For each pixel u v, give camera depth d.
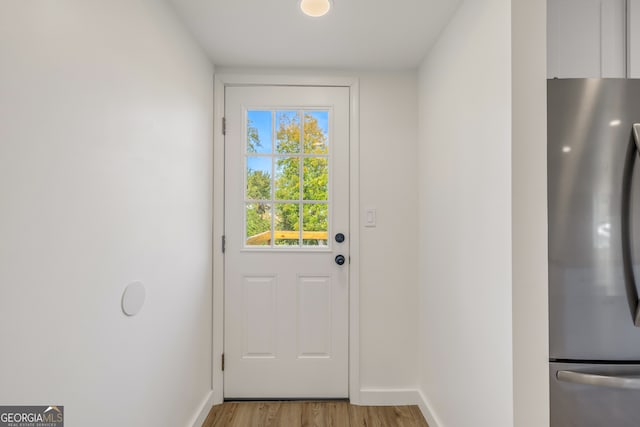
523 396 1.04
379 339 2.01
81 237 0.88
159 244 1.30
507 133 1.07
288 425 1.77
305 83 2.01
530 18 1.04
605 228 1.04
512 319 1.05
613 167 1.04
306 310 2.03
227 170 2.01
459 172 1.43
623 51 1.25
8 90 0.68
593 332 1.05
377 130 2.02
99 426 0.96
